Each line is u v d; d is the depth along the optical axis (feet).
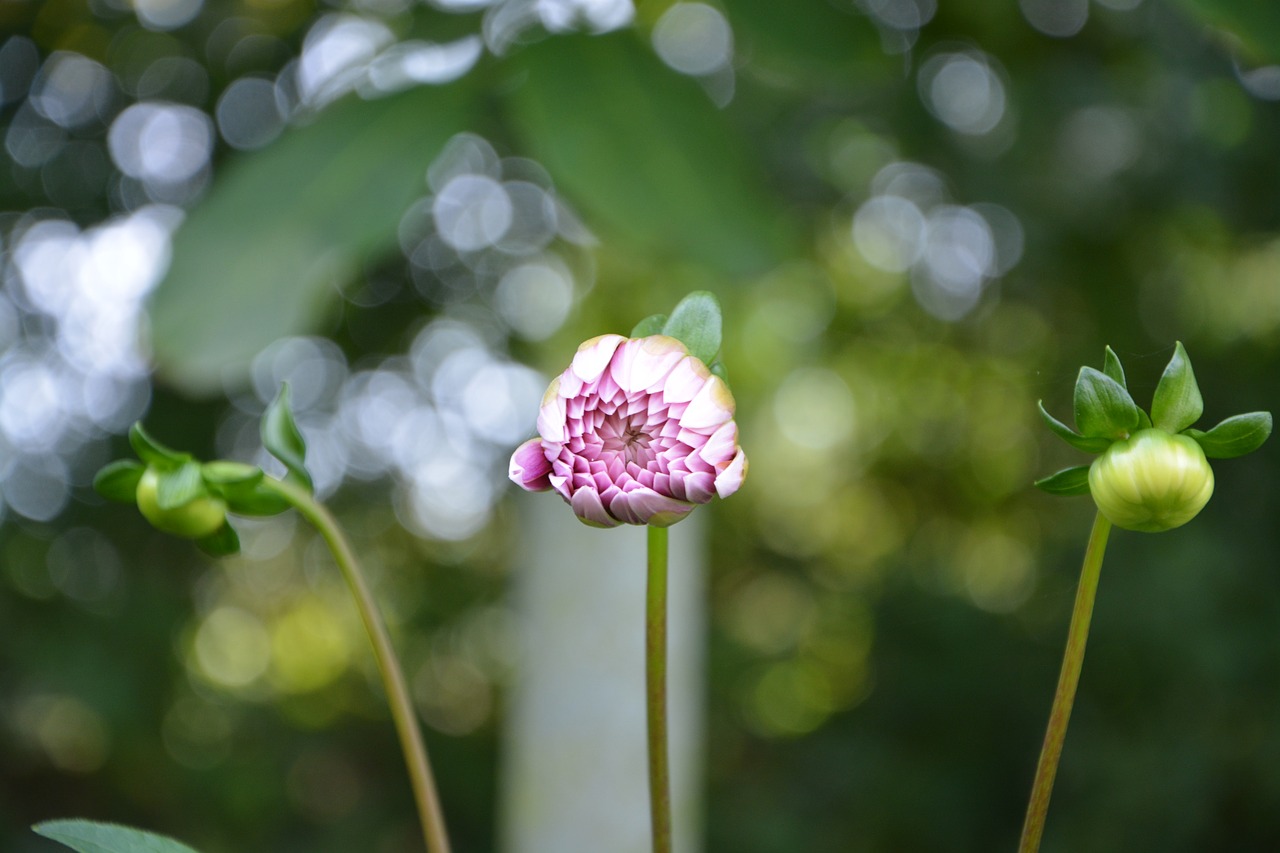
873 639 13.25
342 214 2.87
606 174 2.81
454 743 14.56
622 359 2.23
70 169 8.52
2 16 7.32
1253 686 9.15
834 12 3.03
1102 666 10.00
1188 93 7.41
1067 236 8.38
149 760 10.87
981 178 8.42
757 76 7.02
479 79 2.93
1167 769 9.18
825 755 12.95
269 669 15.34
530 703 7.59
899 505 14.23
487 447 11.66
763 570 15.83
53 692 9.78
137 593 10.36
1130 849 9.34
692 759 7.75
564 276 8.57
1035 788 2.22
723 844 12.71
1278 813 9.12
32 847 10.51
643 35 2.96
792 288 9.44
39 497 9.87
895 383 12.46
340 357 10.21
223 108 8.13
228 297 2.87
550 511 7.76
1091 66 7.34
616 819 7.38
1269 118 7.51
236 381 2.90
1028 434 12.58
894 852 12.23
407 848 13.46
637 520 2.21
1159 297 9.14
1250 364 9.46
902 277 11.05
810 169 8.82
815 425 13.73
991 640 12.37
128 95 8.05
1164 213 8.25
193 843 11.43
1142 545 9.22
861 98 7.86
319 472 11.69
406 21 3.08
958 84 8.69
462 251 8.94
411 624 15.47
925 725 12.59
